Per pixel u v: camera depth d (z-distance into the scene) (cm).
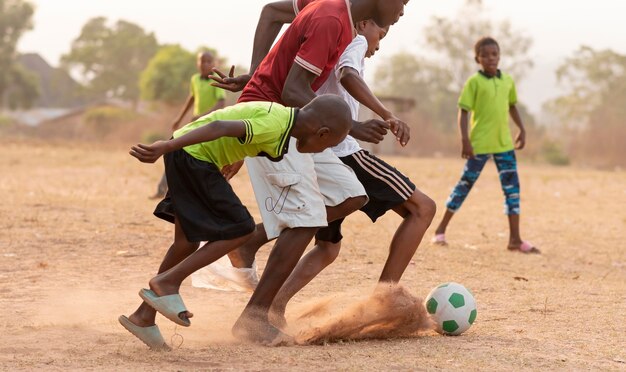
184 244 524
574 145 4922
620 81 7062
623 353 530
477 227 1335
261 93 569
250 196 1655
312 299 690
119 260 873
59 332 555
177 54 5306
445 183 2319
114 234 1028
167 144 472
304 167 544
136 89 11212
